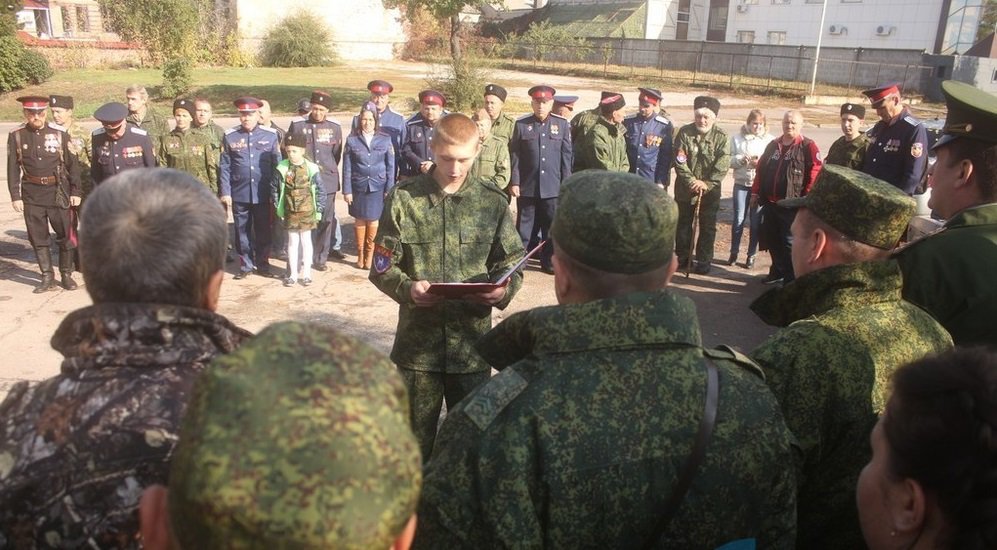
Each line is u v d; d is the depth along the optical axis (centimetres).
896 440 112
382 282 307
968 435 103
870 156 666
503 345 162
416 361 318
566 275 153
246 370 74
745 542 138
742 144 771
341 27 3684
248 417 70
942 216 220
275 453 68
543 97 737
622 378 138
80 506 111
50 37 3497
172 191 131
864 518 122
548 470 131
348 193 738
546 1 4919
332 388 73
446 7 1870
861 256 184
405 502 72
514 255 317
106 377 119
